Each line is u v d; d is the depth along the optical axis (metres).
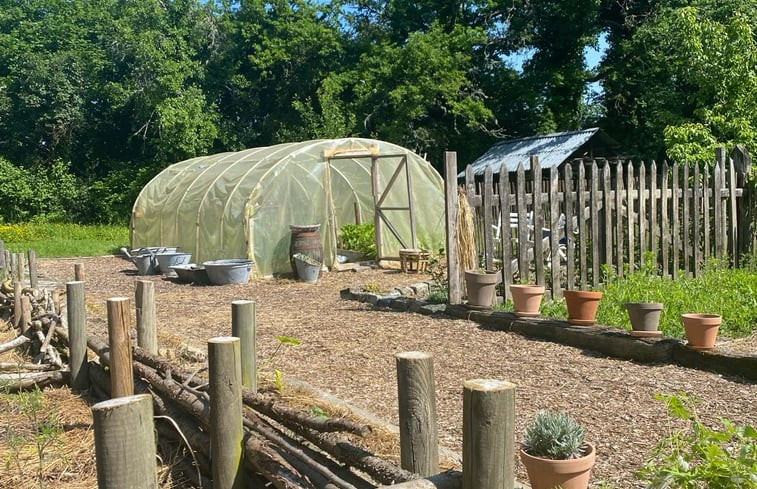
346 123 28.16
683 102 20.78
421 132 27.17
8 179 31.02
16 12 36.31
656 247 9.02
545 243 9.02
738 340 6.43
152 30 32.62
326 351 6.82
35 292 8.09
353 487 2.74
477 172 23.09
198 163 17.75
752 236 9.99
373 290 10.44
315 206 14.02
